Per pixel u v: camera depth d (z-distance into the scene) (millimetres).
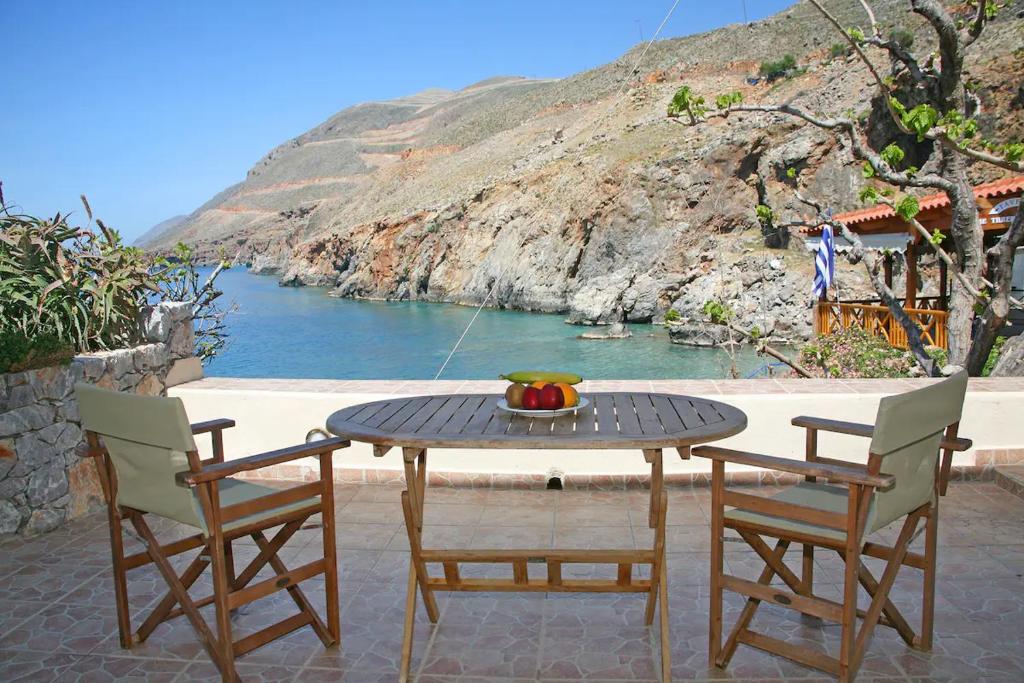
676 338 30672
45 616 3354
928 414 2428
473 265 55219
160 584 3695
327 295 70750
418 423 2918
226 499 2879
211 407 5383
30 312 4938
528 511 4637
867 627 2518
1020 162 8125
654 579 2787
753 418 4980
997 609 3199
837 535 2480
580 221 44375
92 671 2877
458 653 2971
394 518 4551
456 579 2883
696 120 8922
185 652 3023
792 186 36719
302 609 2977
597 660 2893
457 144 119000
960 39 8719
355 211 108562
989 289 10062
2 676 2846
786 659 2771
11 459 4273
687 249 38531
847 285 28203
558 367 26859
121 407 2566
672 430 2680
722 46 81375
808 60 67125
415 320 45906
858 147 9375
